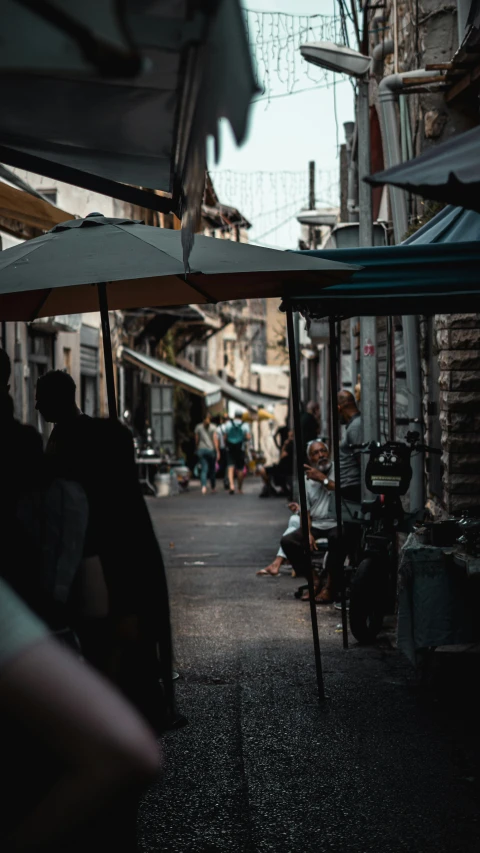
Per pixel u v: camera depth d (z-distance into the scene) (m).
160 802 4.59
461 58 7.99
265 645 8.04
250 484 36.56
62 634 1.91
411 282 5.96
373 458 8.42
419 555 6.30
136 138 3.74
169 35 2.00
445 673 6.92
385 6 11.85
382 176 3.54
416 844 4.04
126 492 2.72
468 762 5.09
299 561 10.33
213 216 30.41
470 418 8.18
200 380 33.06
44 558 2.28
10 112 3.38
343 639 7.95
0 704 1.25
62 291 6.64
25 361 17.02
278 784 4.81
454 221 6.77
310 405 26.64
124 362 29.50
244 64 1.63
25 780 1.55
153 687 2.63
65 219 9.67
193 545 15.45
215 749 5.38
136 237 5.69
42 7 1.72
